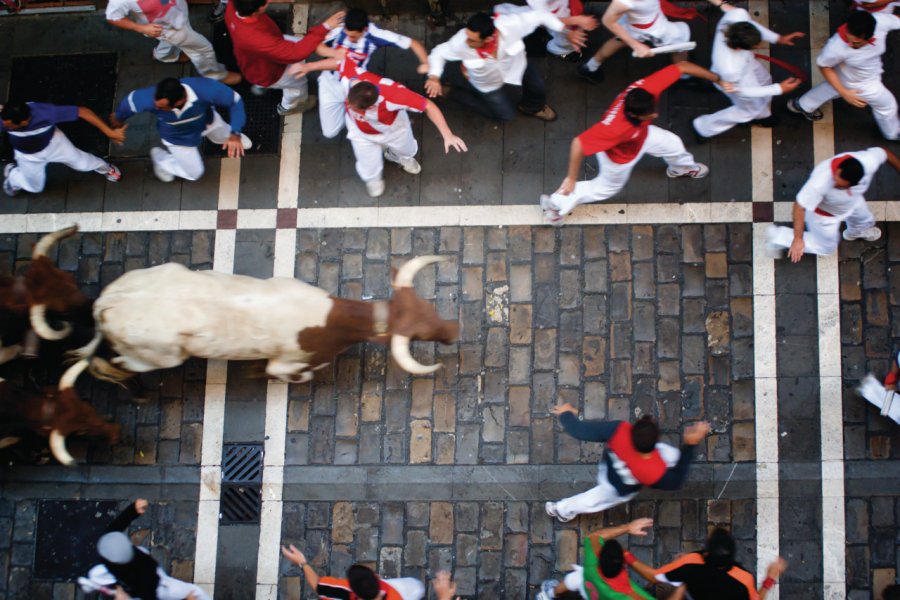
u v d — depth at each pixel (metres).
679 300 7.64
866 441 7.34
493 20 6.59
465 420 7.54
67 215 8.17
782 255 7.64
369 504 7.46
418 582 6.75
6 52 8.51
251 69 7.24
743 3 8.17
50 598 7.50
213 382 7.71
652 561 7.28
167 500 7.57
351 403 7.61
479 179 7.96
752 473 7.33
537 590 7.28
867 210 7.02
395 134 7.05
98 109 8.44
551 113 7.99
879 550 7.20
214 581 7.43
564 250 7.77
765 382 7.46
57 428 6.78
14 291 6.80
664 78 6.55
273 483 7.53
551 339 7.62
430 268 7.80
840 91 6.94
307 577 6.42
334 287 7.85
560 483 7.38
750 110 7.30
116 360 6.95
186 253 8.03
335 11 8.39
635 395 7.51
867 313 7.52
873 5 6.71
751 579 5.92
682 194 7.81
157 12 7.12
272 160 8.14
